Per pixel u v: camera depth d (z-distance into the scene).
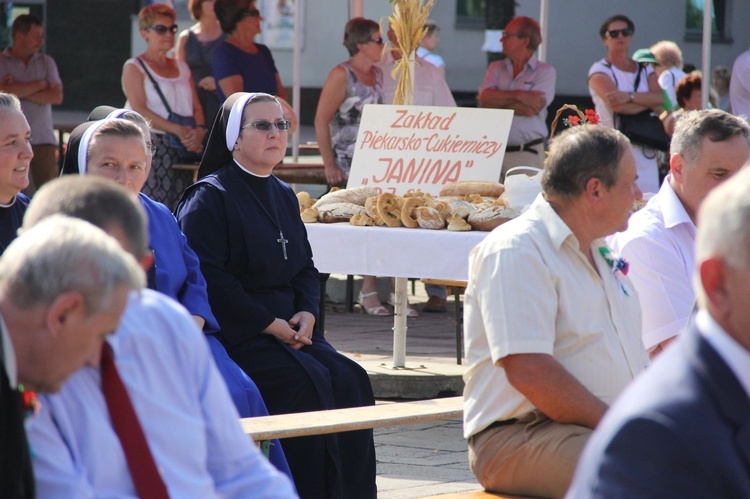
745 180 4.58
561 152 8.26
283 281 12.10
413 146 15.66
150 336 5.92
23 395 5.24
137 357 5.88
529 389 8.02
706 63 23.38
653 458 4.36
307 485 10.84
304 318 11.98
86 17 54.47
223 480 6.26
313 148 32.19
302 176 21.11
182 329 6.07
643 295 9.88
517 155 22.22
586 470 4.55
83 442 5.66
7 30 33.56
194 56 24.03
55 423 5.64
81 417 5.68
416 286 27.83
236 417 6.32
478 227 13.38
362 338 19.91
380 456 13.49
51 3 53.94
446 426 15.13
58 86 24.28
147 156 10.69
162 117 21.88
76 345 5.14
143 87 21.84
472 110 15.62
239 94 12.21
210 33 24.16
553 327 8.16
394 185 15.56
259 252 11.82
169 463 5.84
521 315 8.03
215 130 12.13
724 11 51.88
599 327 8.35
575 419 7.99
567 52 51.09
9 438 5.09
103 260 5.11
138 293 5.31
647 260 9.87
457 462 13.24
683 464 4.34
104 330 5.18
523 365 8.01
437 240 13.20
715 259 4.54
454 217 13.53
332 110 20.91
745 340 4.52
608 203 8.20
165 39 21.83
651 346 9.89
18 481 5.11
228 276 11.58
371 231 13.47
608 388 8.34
